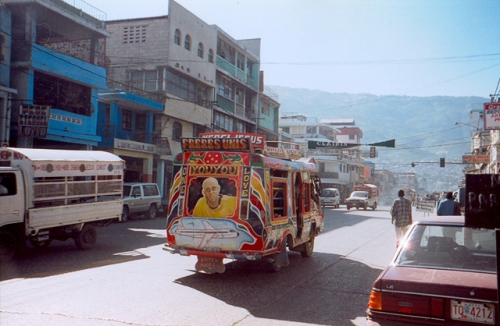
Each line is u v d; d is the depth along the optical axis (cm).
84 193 1247
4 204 1000
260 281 859
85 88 2350
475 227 321
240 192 868
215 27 3756
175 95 3145
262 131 4900
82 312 615
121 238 1485
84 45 2455
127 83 3092
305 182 1137
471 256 504
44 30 2339
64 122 2186
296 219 1050
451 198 1223
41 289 747
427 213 3531
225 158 889
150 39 3077
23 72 2000
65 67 2170
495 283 426
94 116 2403
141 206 2236
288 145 1197
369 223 2433
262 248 853
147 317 600
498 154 3847
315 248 1357
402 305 428
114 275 873
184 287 786
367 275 952
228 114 3972
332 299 732
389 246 1439
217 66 3747
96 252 1185
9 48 1948
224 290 773
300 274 941
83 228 1234
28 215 1054
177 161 925
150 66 3048
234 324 582
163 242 1395
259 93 4659
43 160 1110
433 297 418
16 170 1038
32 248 1254
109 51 3139
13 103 1994
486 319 399
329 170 7106
